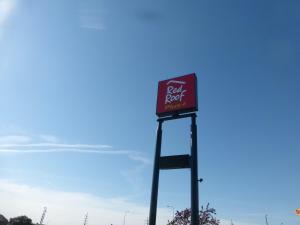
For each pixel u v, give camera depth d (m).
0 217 79.50
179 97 24.58
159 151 22.94
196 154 20.98
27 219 81.94
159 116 25.02
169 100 25.00
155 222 20.03
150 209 20.38
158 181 21.45
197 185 19.61
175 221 42.31
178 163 21.11
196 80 24.89
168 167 21.45
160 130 24.05
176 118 23.89
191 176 20.00
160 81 26.67
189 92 24.30
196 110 23.59
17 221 80.12
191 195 19.31
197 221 18.33
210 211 43.72
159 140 23.50
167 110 24.53
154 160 22.34
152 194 20.89
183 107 23.84
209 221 43.09
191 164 20.61
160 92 26.00
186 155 21.08
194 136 21.88
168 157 21.73
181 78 25.42
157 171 21.81
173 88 25.42
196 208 18.70
